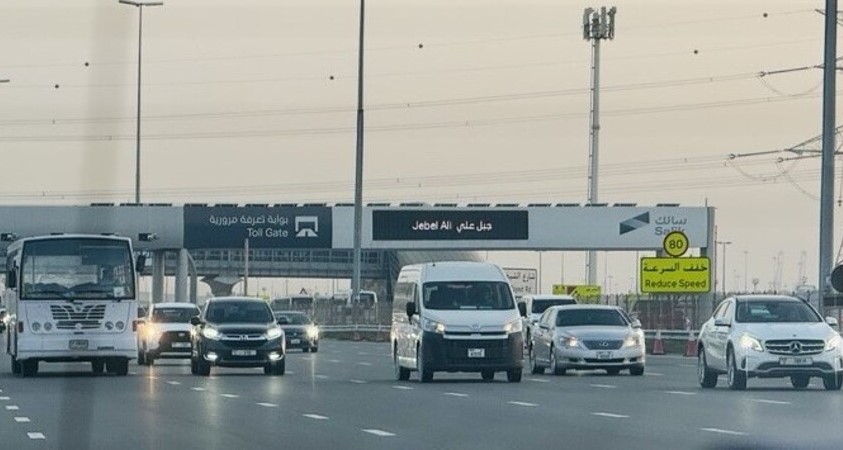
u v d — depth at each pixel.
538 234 87.06
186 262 87.94
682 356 59.72
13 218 84.62
